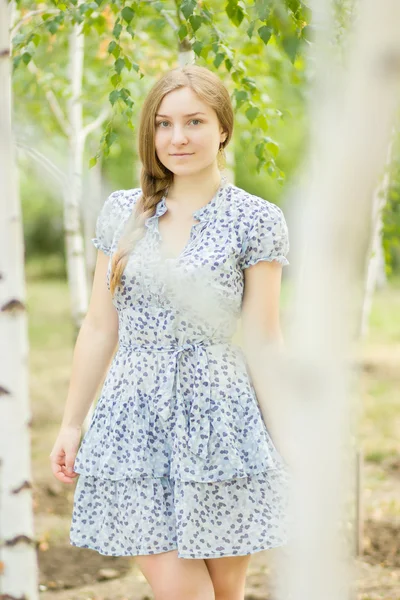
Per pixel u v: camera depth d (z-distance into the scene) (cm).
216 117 222
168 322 215
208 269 214
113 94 295
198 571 217
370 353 950
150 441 215
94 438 223
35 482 483
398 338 1054
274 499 217
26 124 511
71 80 441
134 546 215
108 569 356
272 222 220
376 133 108
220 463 212
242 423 216
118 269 217
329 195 112
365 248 115
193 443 211
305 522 122
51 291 1717
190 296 212
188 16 280
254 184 1354
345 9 256
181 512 211
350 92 110
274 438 219
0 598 196
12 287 190
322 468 121
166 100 219
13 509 195
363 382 791
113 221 234
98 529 223
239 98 316
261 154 334
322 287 115
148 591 333
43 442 588
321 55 125
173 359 215
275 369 219
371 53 107
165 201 229
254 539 214
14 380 192
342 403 119
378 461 537
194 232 222
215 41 308
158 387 215
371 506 440
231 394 216
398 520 412
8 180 188
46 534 396
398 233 409
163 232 226
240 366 220
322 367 117
